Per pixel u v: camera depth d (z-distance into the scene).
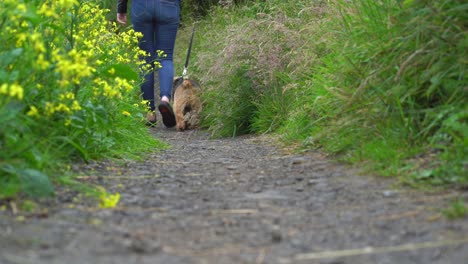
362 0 9.89
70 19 8.61
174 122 16.31
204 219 5.47
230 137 15.46
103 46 11.78
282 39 14.70
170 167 9.01
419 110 7.84
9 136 6.01
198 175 8.22
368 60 8.90
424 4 8.33
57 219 5.09
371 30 9.30
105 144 8.98
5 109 6.21
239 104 15.70
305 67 12.58
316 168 8.24
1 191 5.37
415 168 6.89
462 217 4.95
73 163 7.99
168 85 15.74
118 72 8.61
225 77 16.09
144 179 7.64
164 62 15.66
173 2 15.41
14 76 6.41
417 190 6.25
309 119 11.07
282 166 8.77
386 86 8.39
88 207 5.69
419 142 7.57
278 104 14.05
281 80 14.45
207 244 4.61
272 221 5.37
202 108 17.28
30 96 7.04
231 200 6.41
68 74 6.87
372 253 4.29
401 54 8.33
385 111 8.18
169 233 4.90
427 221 4.99
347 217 5.41
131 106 11.46
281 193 6.80
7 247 4.15
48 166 6.72
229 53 15.70
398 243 4.48
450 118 6.95
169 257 4.20
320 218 5.44
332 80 10.24
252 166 9.05
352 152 8.40
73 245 4.32
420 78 7.91
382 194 6.29
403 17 8.48
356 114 8.73
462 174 6.30
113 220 5.25
